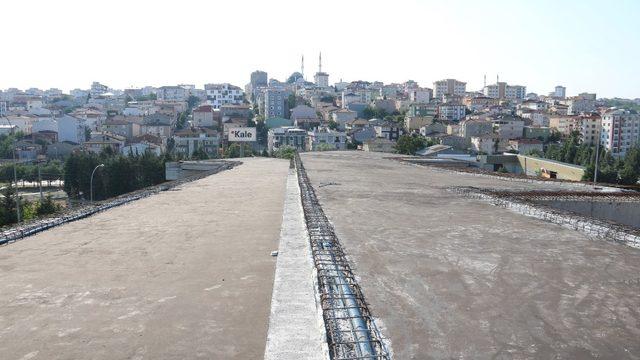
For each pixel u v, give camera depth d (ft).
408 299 22.38
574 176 149.89
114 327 20.52
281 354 17.35
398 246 31.27
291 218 39.91
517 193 52.85
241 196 57.82
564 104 518.78
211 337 19.71
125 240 34.71
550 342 18.44
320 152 135.44
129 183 169.07
